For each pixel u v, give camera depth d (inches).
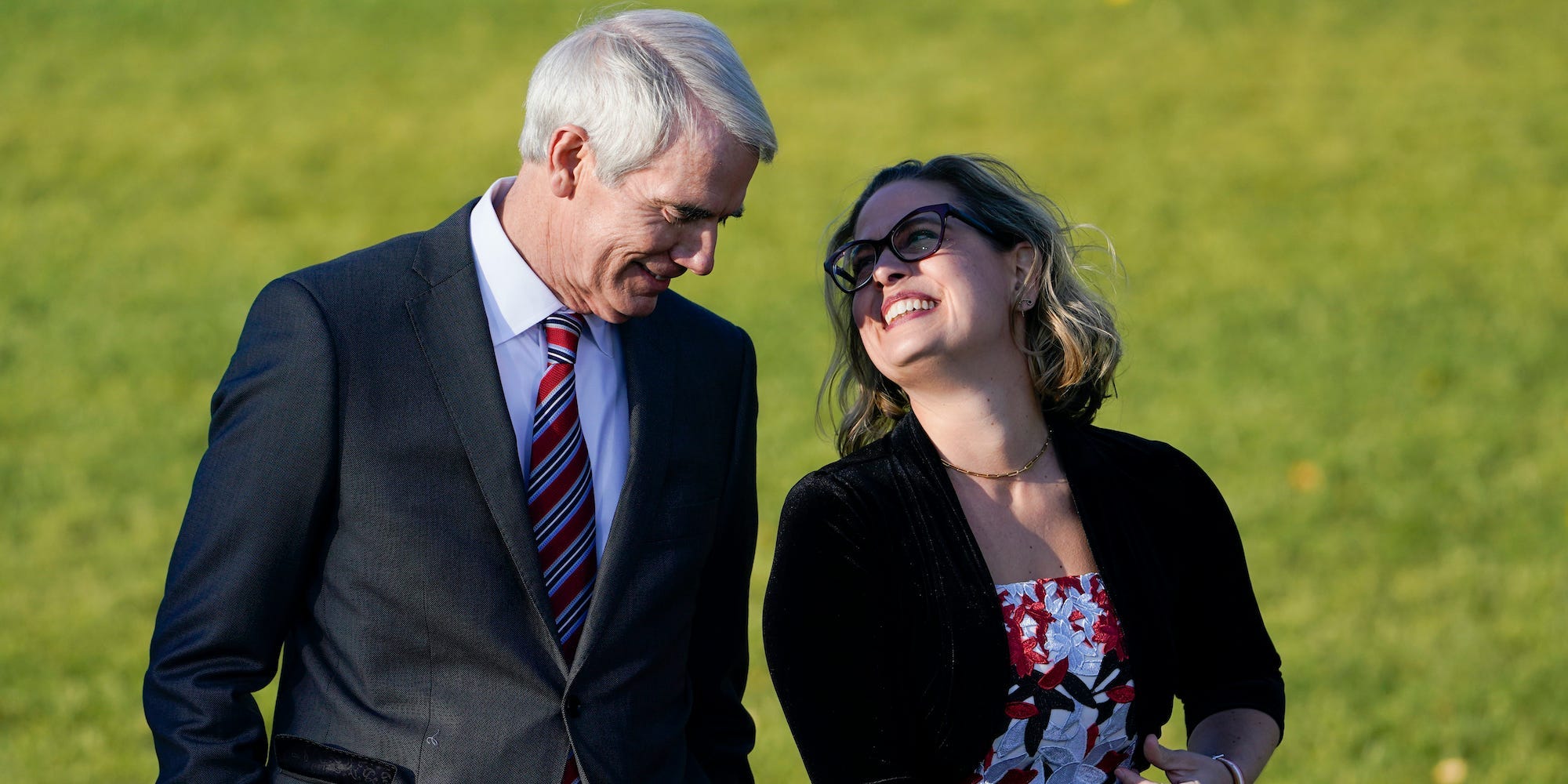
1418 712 669.3
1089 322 339.9
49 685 715.4
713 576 357.4
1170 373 1117.7
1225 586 349.4
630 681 321.1
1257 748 332.5
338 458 304.5
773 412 1040.2
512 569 311.3
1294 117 1683.1
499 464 310.2
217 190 1566.2
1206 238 1385.3
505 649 307.3
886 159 1589.6
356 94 1834.4
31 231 1456.7
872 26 2054.6
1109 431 358.3
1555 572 802.2
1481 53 1843.0
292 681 317.1
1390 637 740.0
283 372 303.0
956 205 327.6
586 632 313.9
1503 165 1520.7
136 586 829.8
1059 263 338.0
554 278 321.1
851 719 312.5
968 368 326.6
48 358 1182.9
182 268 1371.8
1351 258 1331.2
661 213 302.4
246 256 1398.9
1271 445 986.1
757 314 1230.3
